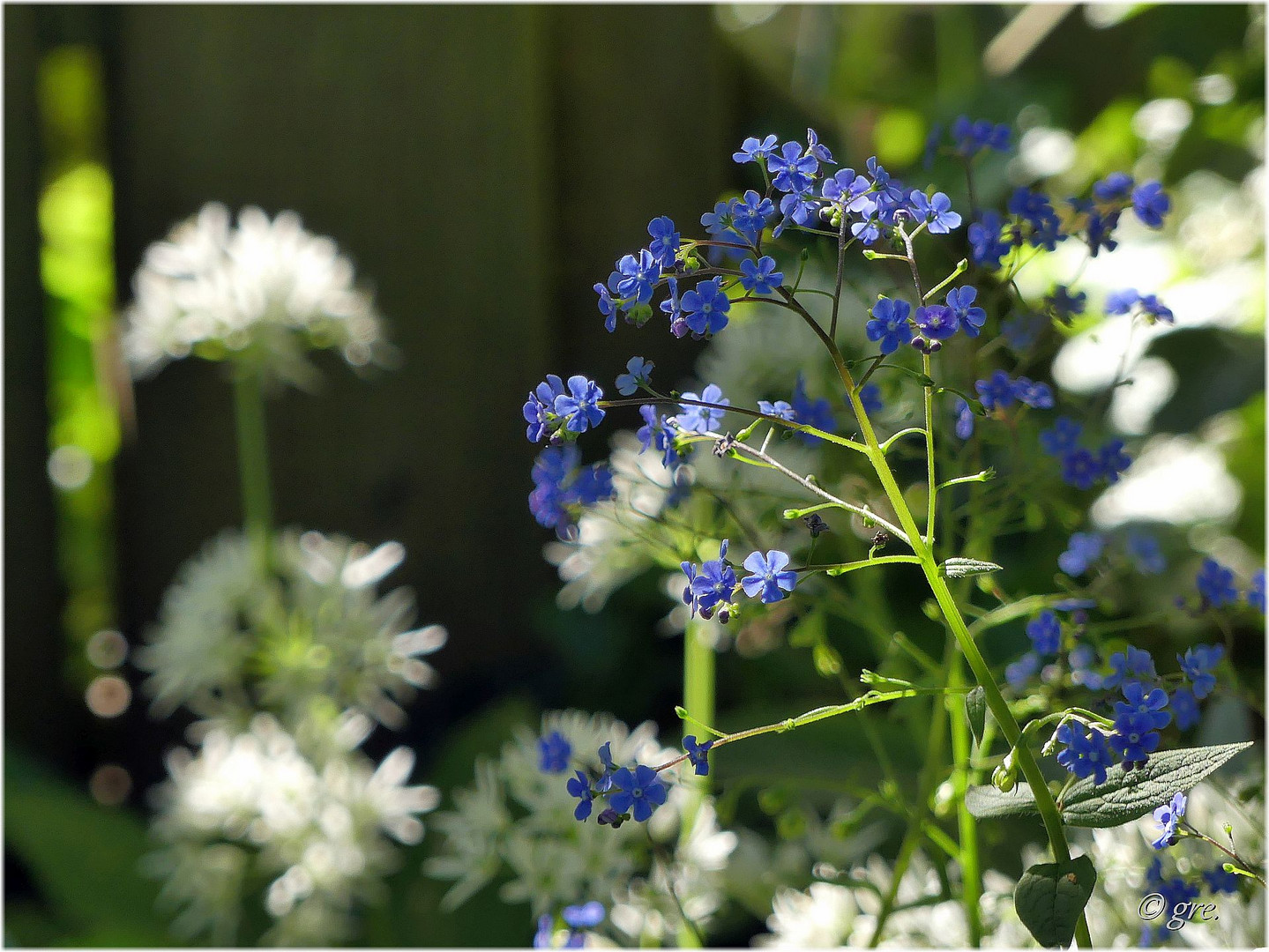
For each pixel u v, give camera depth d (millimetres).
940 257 486
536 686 803
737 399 511
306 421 812
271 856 554
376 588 809
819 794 534
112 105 823
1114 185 386
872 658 661
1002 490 408
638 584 779
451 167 830
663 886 439
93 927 641
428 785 642
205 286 644
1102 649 382
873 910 438
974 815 354
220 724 635
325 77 813
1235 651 551
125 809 820
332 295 661
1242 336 759
